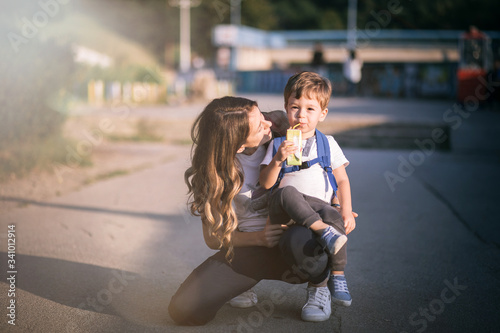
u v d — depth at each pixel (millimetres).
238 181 2900
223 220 2908
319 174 2975
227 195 2891
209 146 2889
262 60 40312
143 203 6102
